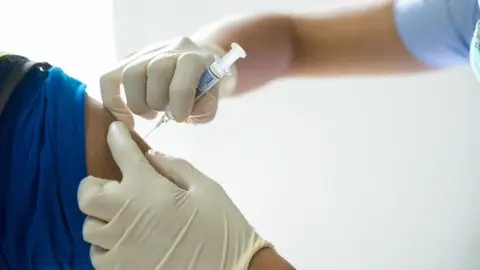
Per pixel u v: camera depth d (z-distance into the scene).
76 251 0.90
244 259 0.91
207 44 1.26
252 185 2.10
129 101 0.98
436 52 1.40
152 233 0.90
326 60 1.53
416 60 1.45
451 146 2.27
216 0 1.86
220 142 2.01
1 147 0.85
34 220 0.86
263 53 1.43
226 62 0.97
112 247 0.89
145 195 0.90
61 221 0.88
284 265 0.93
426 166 2.27
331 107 2.09
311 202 2.19
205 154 2.00
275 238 2.19
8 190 0.85
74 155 0.88
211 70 0.98
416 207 2.30
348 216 2.25
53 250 0.89
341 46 1.49
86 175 0.89
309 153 2.13
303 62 1.55
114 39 1.71
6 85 0.87
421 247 2.35
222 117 1.99
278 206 2.16
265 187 2.12
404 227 2.32
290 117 2.06
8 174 0.85
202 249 0.91
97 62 1.64
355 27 1.47
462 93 2.21
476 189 2.33
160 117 1.24
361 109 2.13
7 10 1.54
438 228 2.34
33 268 0.88
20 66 0.90
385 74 1.52
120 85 1.02
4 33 1.55
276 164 2.10
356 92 2.10
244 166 2.06
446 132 2.25
